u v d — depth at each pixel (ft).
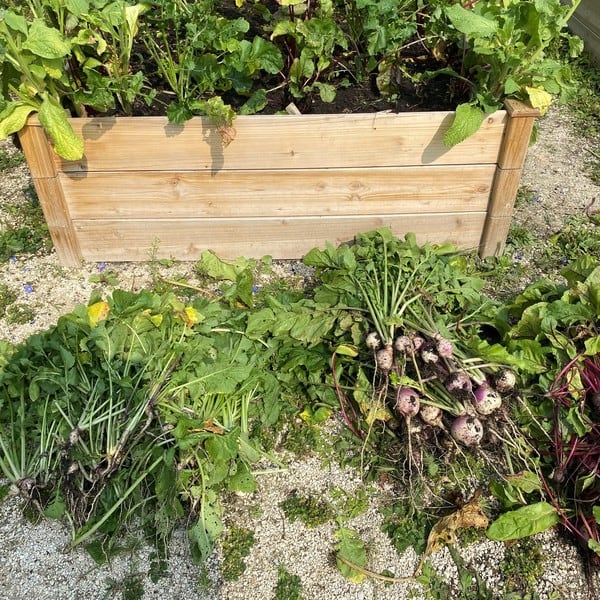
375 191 9.11
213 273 9.21
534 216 10.77
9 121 7.75
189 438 6.68
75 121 8.17
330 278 8.56
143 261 9.79
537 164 11.99
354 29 9.67
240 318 8.05
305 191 9.06
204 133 8.37
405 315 7.83
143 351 7.52
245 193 9.04
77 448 6.72
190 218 9.29
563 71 8.49
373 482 7.16
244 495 7.02
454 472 6.93
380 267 8.45
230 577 6.38
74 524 6.56
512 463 7.18
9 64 7.83
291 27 8.85
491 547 6.64
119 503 6.44
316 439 7.48
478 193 9.21
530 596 6.29
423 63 10.33
